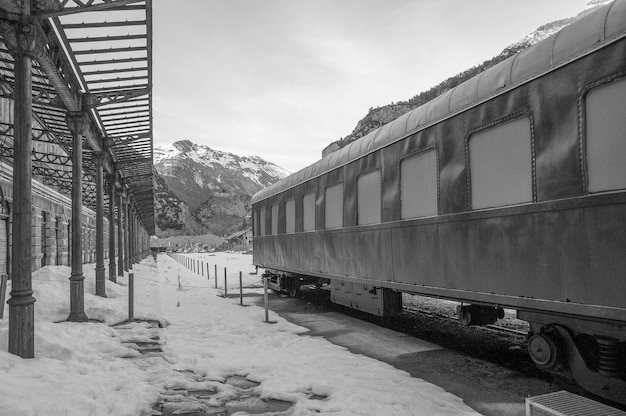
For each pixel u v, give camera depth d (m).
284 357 6.75
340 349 7.34
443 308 11.68
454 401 4.74
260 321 10.29
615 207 4.00
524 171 5.10
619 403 4.58
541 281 4.81
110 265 16.08
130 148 14.78
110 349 6.73
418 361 6.57
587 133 4.30
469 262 5.99
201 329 9.32
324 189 11.20
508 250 5.29
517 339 7.81
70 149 13.53
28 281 5.68
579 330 4.48
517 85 5.17
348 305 9.98
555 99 4.68
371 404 4.56
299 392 5.10
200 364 6.33
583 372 4.46
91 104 9.34
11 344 5.52
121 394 4.72
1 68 8.63
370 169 8.86
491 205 5.62
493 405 4.71
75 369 5.36
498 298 5.45
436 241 6.73
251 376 5.71
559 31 4.84
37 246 16.80
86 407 4.24
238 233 148.12
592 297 4.21
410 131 7.42
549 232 4.71
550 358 4.68
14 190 5.74
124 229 24.89
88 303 9.85
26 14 5.79
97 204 12.27
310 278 14.34
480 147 5.84
